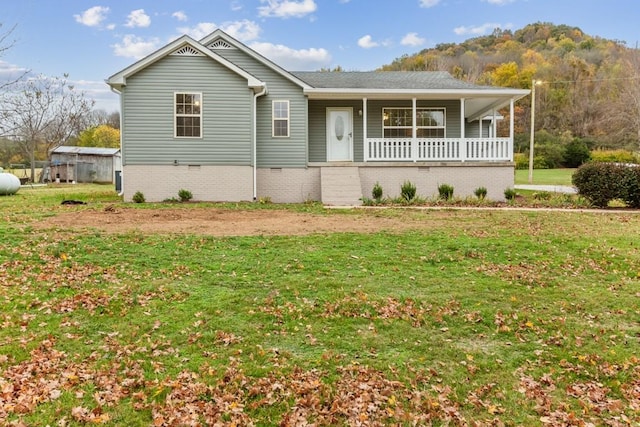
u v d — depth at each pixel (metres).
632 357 4.18
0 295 5.23
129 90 14.29
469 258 7.38
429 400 3.48
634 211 12.63
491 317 5.04
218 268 6.57
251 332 4.56
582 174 13.88
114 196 16.28
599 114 48.72
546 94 51.50
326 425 3.16
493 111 18.59
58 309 4.93
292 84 15.88
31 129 27.33
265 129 15.87
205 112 14.52
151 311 4.98
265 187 15.93
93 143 45.19
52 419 3.08
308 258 7.14
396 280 6.22
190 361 3.96
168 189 14.48
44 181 30.92
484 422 3.24
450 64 60.16
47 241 7.60
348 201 14.57
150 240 7.97
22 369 3.68
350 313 5.07
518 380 3.80
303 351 4.21
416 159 16.00
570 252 7.79
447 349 4.32
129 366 3.83
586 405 3.45
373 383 3.69
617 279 6.46
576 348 4.37
